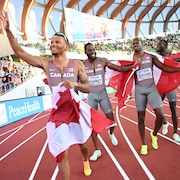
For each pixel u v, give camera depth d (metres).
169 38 23.03
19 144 4.95
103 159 3.46
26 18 16.98
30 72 14.16
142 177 2.74
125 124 6.12
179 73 3.95
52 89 2.38
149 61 3.57
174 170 2.88
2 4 14.39
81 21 17.83
